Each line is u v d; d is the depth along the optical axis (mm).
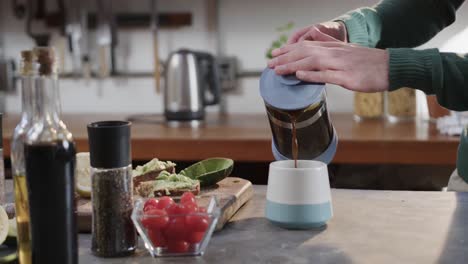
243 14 3080
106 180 1105
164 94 2867
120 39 3182
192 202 1139
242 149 2385
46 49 958
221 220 1241
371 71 1409
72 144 971
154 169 1479
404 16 1812
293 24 3047
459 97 1438
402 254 1096
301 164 1347
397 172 2607
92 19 3184
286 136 1407
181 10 3137
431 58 1422
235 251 1127
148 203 1176
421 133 2438
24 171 971
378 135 2391
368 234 1213
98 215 1114
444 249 1118
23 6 3236
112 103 3223
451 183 1812
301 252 1114
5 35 3268
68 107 3252
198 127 2688
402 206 1410
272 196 1269
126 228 1121
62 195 956
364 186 2623
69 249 972
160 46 3166
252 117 2975
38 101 963
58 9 3213
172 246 1102
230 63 3070
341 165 2621
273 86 1369
